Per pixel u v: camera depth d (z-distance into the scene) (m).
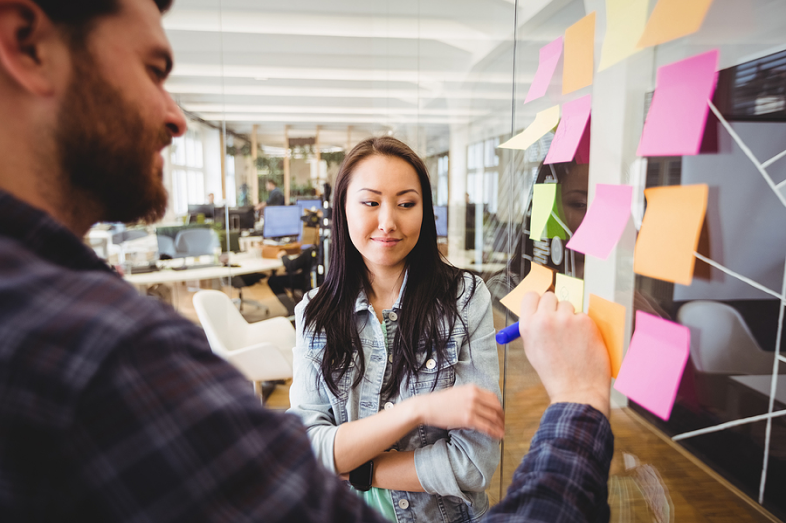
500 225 4.86
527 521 0.29
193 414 0.22
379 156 0.64
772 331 1.56
